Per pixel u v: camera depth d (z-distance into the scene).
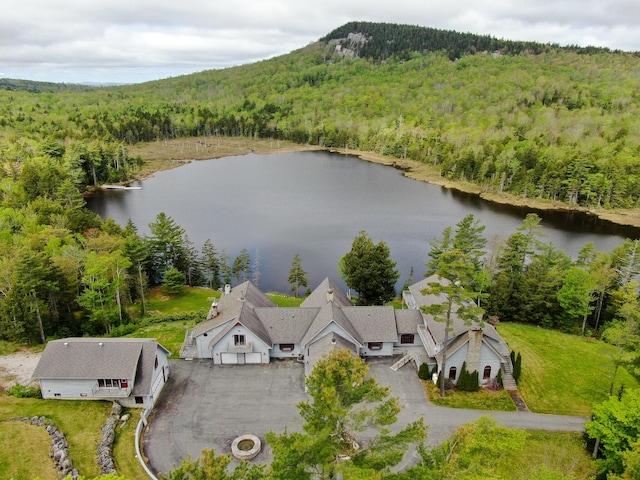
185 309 68.50
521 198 142.50
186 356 51.19
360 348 50.94
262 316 52.12
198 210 127.81
